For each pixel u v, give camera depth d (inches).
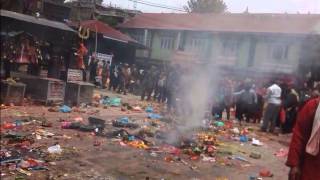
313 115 156.2
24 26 704.4
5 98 534.0
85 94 646.5
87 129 417.1
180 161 343.3
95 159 315.6
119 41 1299.2
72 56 790.5
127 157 334.0
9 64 644.1
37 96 584.7
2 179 245.9
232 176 318.7
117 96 907.4
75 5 1568.7
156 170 307.1
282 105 636.7
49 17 1190.3
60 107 574.2
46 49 741.9
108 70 1073.5
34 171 268.2
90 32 1208.2
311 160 155.1
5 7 895.7
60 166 285.9
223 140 482.3
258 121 736.3
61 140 364.8
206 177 306.2
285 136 600.4
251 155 405.7
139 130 449.4
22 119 444.8
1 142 332.2
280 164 387.2
